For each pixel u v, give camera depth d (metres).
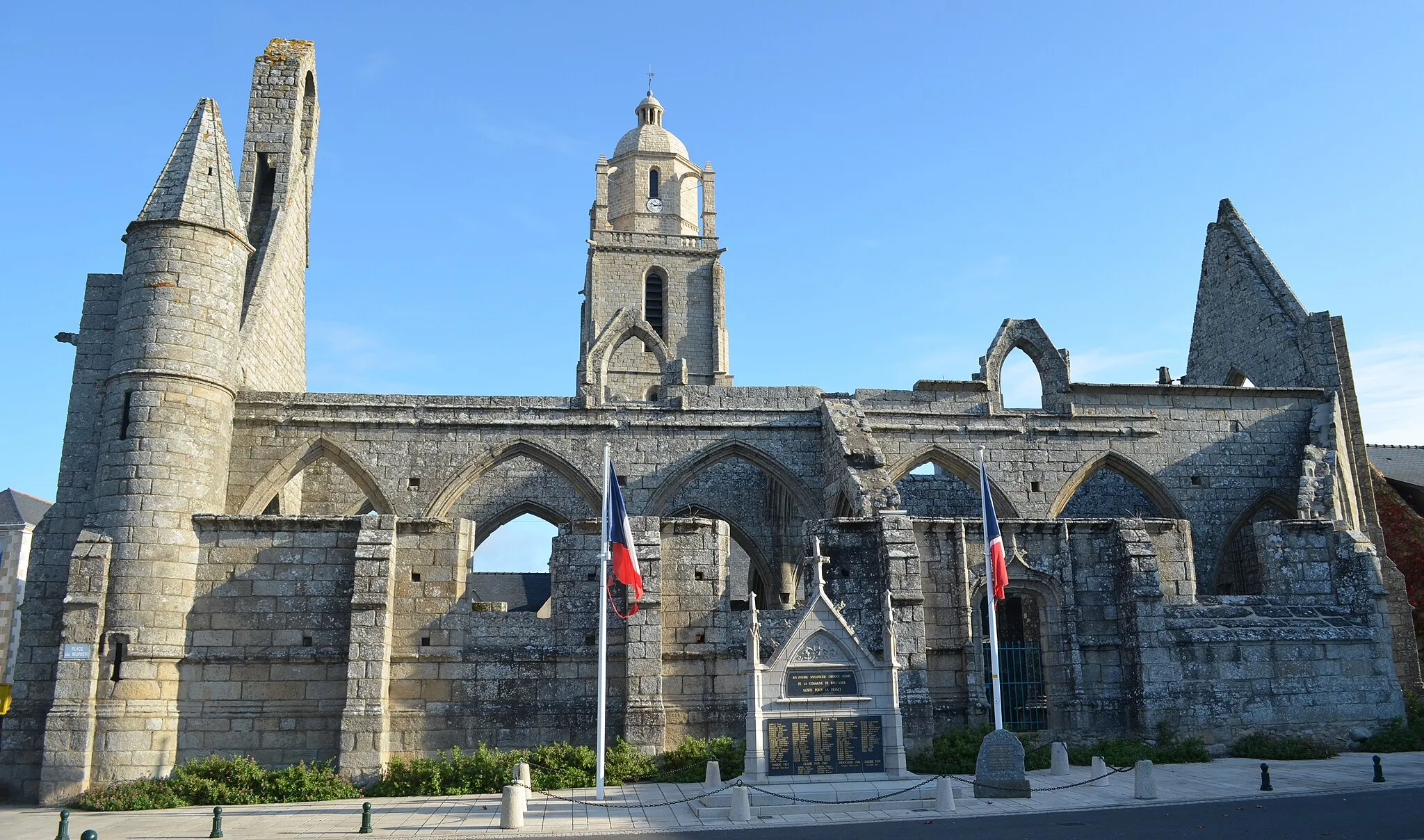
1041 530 31.44
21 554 59.28
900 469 38.78
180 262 30.64
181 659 27.95
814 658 22.97
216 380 30.75
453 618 28.48
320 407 35.72
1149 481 40.22
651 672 28.03
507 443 36.59
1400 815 20.14
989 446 39.56
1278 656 30.89
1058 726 30.08
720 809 21.28
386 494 35.69
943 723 29.70
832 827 19.73
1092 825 19.58
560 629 28.81
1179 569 31.97
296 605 28.59
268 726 27.75
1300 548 33.09
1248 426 41.44
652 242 71.94
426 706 27.88
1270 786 23.55
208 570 28.73
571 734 28.06
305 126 44.69
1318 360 42.56
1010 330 41.88
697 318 70.75
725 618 29.39
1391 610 37.72
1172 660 29.89
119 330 30.30
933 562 30.84
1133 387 41.12
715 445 37.44
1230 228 48.91
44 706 28.86
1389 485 53.53
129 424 29.09
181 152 32.47
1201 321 50.72
